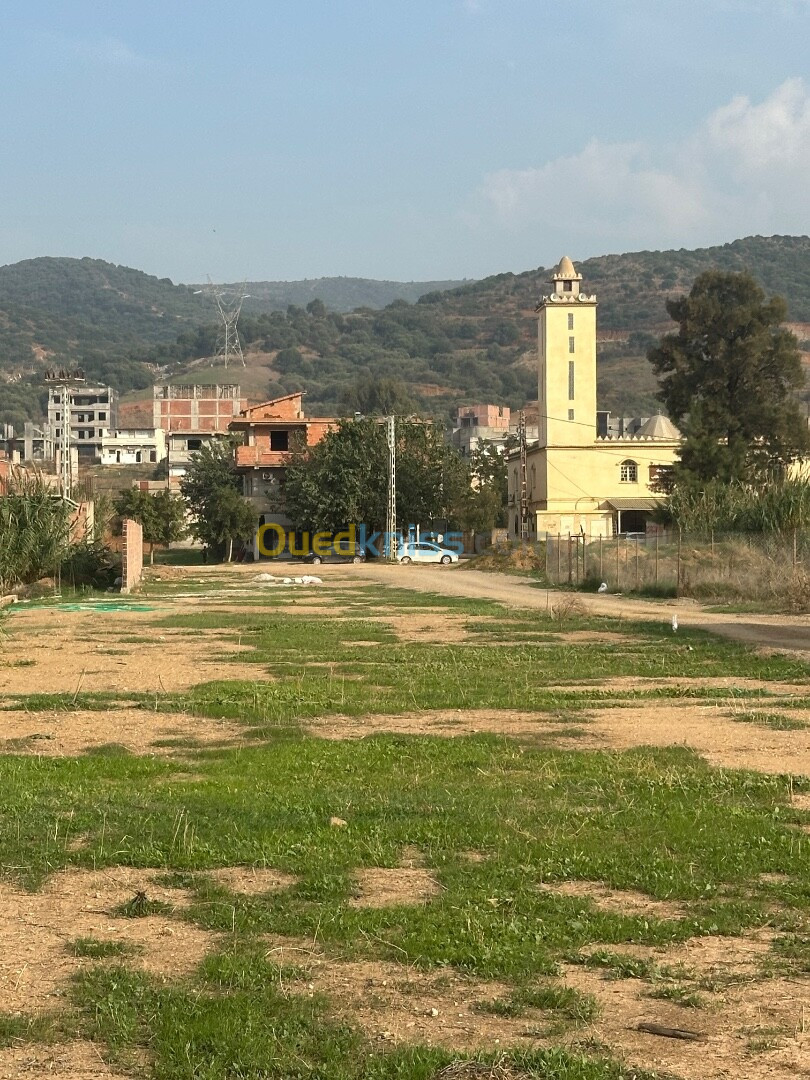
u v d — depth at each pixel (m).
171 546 113.00
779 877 8.13
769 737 13.49
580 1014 5.81
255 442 93.31
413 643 24.88
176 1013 5.71
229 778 11.27
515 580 54.19
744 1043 5.52
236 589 47.88
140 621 30.98
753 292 80.25
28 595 43.22
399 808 9.90
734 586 37.34
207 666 20.91
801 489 43.12
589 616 31.41
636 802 10.17
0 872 8.14
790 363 79.88
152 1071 5.23
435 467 85.12
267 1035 5.49
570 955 6.62
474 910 7.28
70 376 64.94
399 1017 5.79
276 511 90.12
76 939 6.82
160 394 173.38
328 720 15.08
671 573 39.75
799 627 27.30
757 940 6.96
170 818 9.47
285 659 21.89
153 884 7.94
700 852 8.62
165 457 158.50
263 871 8.22
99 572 48.34
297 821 9.39
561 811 9.77
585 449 83.44
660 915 7.34
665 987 6.15
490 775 11.34
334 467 83.56
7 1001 5.92
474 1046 5.46
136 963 6.45
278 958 6.50
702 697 16.78
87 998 5.92
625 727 14.29
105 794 10.41
